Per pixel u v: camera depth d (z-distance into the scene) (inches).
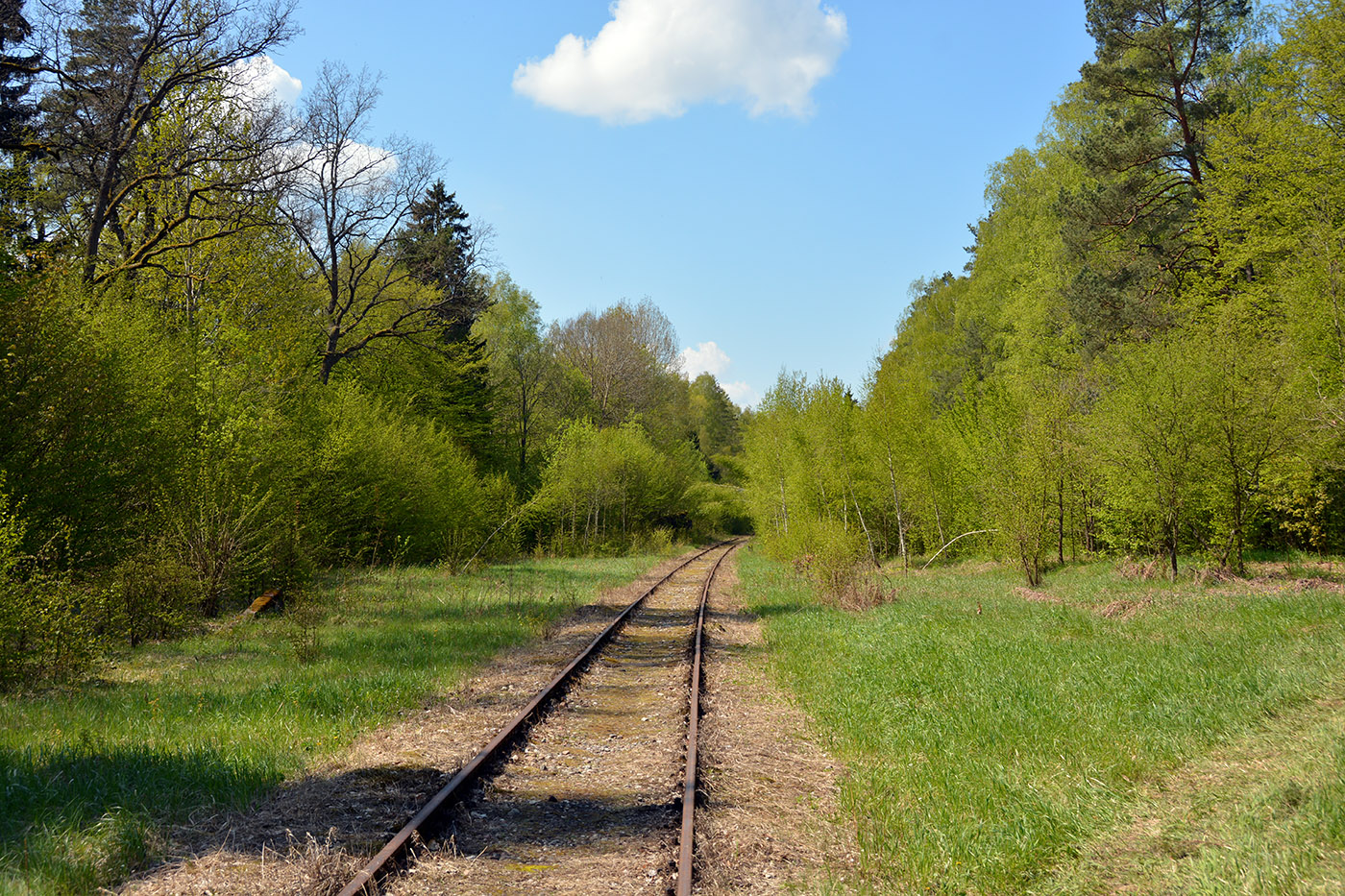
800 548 1156.5
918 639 505.4
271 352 818.2
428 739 316.8
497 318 2265.0
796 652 507.8
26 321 489.7
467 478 1293.1
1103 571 850.8
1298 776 217.2
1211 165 925.2
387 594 790.5
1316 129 804.0
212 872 196.2
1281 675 324.5
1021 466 863.1
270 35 874.1
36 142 803.4
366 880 185.6
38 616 396.2
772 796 268.1
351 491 952.3
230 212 890.1
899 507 1147.9
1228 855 181.3
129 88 819.4
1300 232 798.5
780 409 1525.6
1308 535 844.0
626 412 2390.5
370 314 1354.6
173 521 608.1
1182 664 375.9
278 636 552.7
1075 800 233.0
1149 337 939.3
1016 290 1457.9
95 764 257.1
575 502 1796.3
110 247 902.4
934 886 196.1
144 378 610.9
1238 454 695.7
